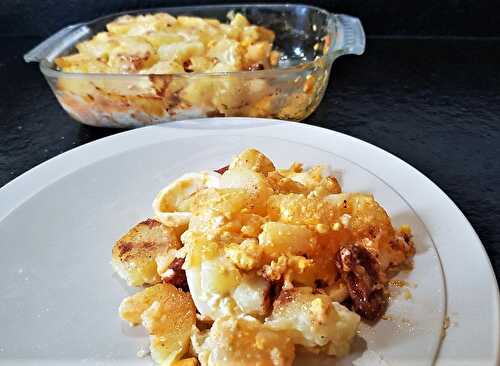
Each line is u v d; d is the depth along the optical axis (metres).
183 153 0.29
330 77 0.41
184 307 0.19
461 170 0.28
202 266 0.19
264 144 0.29
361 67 0.42
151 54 0.35
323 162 0.27
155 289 0.20
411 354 0.18
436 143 0.31
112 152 0.29
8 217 0.25
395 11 0.46
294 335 0.18
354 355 0.18
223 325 0.17
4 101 0.39
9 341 0.20
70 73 0.32
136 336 0.20
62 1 0.47
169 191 0.24
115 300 0.21
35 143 0.33
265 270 0.19
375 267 0.19
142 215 0.25
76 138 0.33
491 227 0.24
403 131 0.33
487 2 0.44
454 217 0.23
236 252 0.19
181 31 0.38
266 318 0.18
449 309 0.19
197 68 0.35
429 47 0.45
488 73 0.40
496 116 0.34
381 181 0.25
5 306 0.21
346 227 0.20
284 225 0.19
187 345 0.19
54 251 0.23
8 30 0.49
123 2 0.47
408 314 0.19
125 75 0.31
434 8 0.45
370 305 0.19
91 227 0.25
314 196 0.21
